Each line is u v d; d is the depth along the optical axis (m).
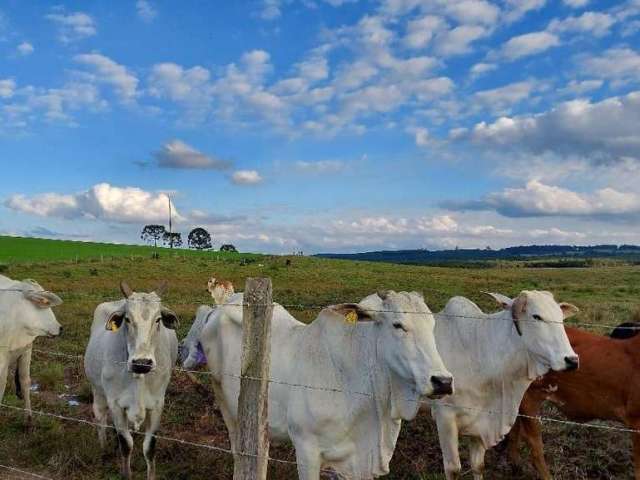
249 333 3.89
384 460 4.71
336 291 30.53
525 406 6.39
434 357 4.32
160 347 6.35
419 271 53.16
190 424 8.28
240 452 3.89
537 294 5.68
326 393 4.72
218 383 6.06
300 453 4.78
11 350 6.95
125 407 6.32
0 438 7.36
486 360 5.78
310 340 5.02
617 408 5.98
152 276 38.16
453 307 6.18
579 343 6.36
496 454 7.14
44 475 6.32
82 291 26.36
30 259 48.56
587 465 6.52
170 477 6.42
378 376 4.61
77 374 10.78
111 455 6.96
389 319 4.49
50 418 8.04
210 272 42.66
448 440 5.79
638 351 5.89
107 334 6.80
